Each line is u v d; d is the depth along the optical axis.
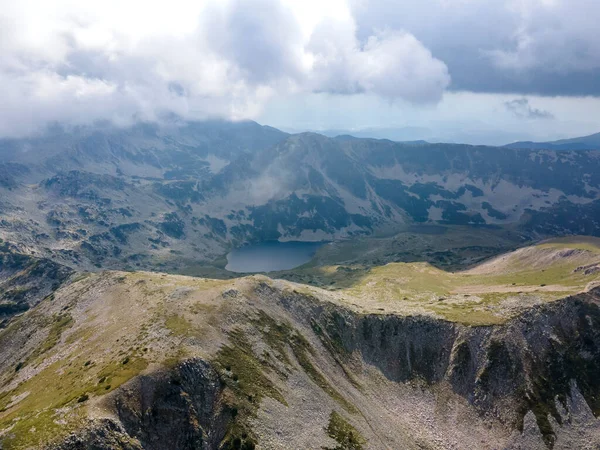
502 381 146.38
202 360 112.75
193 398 104.69
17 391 120.31
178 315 134.88
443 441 132.12
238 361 122.19
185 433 98.25
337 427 119.75
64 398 97.06
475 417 139.62
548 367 150.50
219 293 152.50
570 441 132.00
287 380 127.50
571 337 160.88
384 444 121.69
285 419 112.38
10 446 79.81
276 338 142.62
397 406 143.25
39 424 85.62
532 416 136.88
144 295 158.50
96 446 83.31
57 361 130.25
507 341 155.62
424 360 158.00
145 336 122.69
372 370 154.75
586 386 147.00
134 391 97.81
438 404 144.38
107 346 123.44
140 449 88.31
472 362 152.12
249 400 111.31
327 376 140.75
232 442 100.38
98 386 98.50
